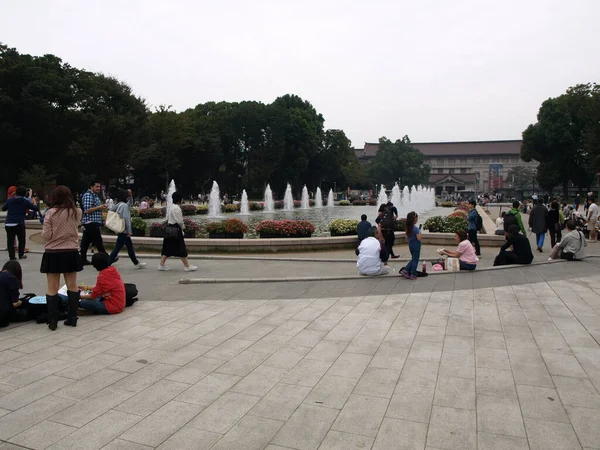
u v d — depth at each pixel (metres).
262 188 73.25
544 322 6.59
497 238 16.61
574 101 62.50
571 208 24.48
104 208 11.55
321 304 7.73
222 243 14.50
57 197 6.27
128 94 50.31
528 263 11.41
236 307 7.57
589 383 4.54
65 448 3.42
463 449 3.41
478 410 4.01
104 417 3.90
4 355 5.35
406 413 3.96
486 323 6.58
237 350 5.54
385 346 5.65
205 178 64.44
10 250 12.23
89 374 4.80
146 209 32.47
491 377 4.70
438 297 8.17
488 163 141.88
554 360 5.15
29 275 10.38
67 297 6.98
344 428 3.72
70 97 43.31
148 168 58.53
